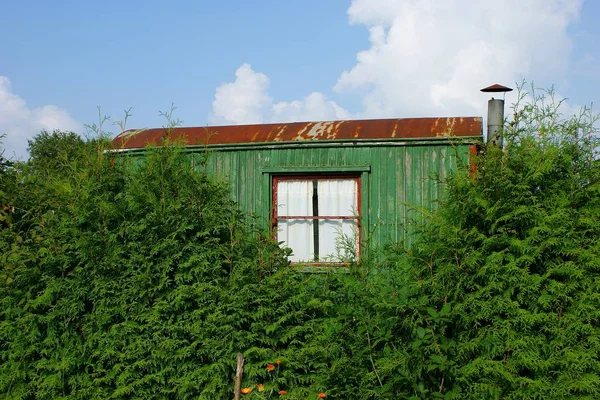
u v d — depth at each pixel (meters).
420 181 8.00
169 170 6.48
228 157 8.61
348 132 8.55
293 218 8.46
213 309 5.98
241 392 5.80
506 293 5.32
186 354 5.87
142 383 5.95
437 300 5.53
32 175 7.03
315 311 6.18
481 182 5.66
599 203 5.46
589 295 5.25
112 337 6.02
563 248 5.36
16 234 6.45
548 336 5.40
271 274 6.26
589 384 5.04
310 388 5.75
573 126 5.68
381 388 5.38
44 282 6.28
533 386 5.11
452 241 5.45
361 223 8.12
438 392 5.29
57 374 6.00
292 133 8.85
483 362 5.23
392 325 5.50
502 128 6.02
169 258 6.07
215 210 6.39
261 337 5.90
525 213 5.39
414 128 8.45
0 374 6.16
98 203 6.20
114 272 6.17
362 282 6.00
